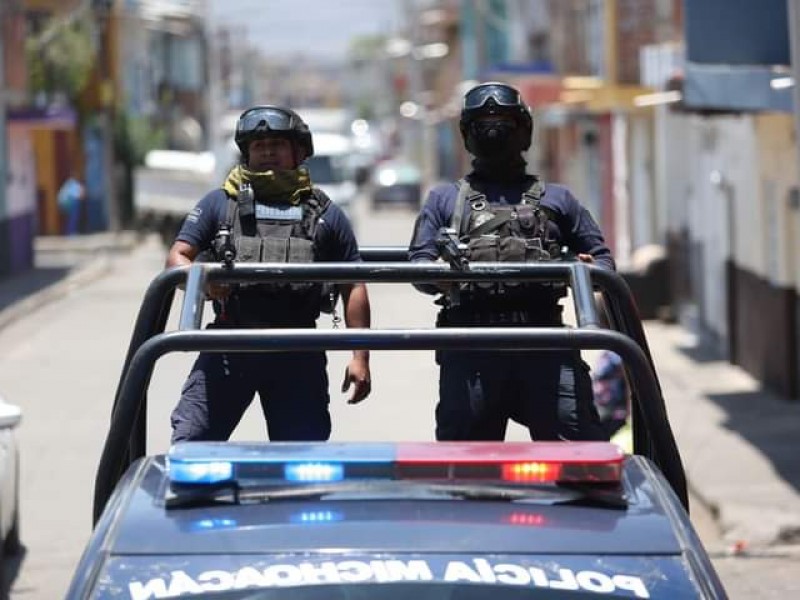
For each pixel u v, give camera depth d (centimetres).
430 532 641
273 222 1005
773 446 2636
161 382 2984
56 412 3105
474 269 823
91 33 8712
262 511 657
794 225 3072
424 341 714
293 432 964
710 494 2273
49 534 2148
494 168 1009
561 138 8050
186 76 13388
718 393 3262
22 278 6209
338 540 637
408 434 2586
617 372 1945
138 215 8369
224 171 7912
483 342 718
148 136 9869
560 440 925
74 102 8750
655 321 4512
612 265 1006
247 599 616
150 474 712
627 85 5538
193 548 636
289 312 993
